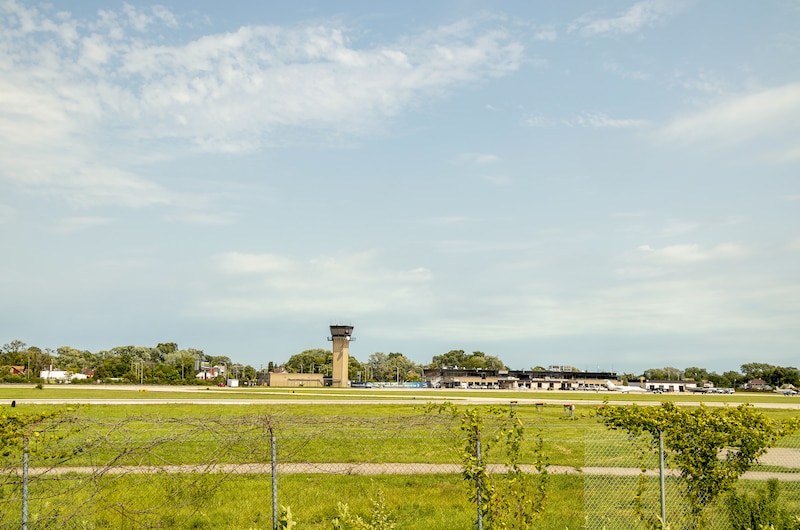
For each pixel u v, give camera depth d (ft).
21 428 36.01
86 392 309.63
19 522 37.11
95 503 39.99
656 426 42.78
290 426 42.96
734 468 42.09
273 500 39.75
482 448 39.22
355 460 70.59
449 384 646.74
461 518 49.03
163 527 41.86
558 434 93.25
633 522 47.60
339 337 580.30
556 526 46.75
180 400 232.32
